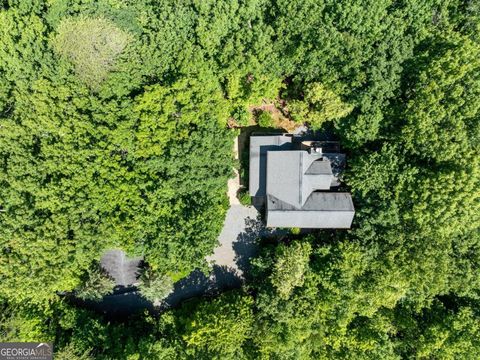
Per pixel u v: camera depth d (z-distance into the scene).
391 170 29.91
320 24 29.17
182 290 36.88
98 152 27.69
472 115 27.22
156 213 28.28
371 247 31.11
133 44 28.98
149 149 28.12
